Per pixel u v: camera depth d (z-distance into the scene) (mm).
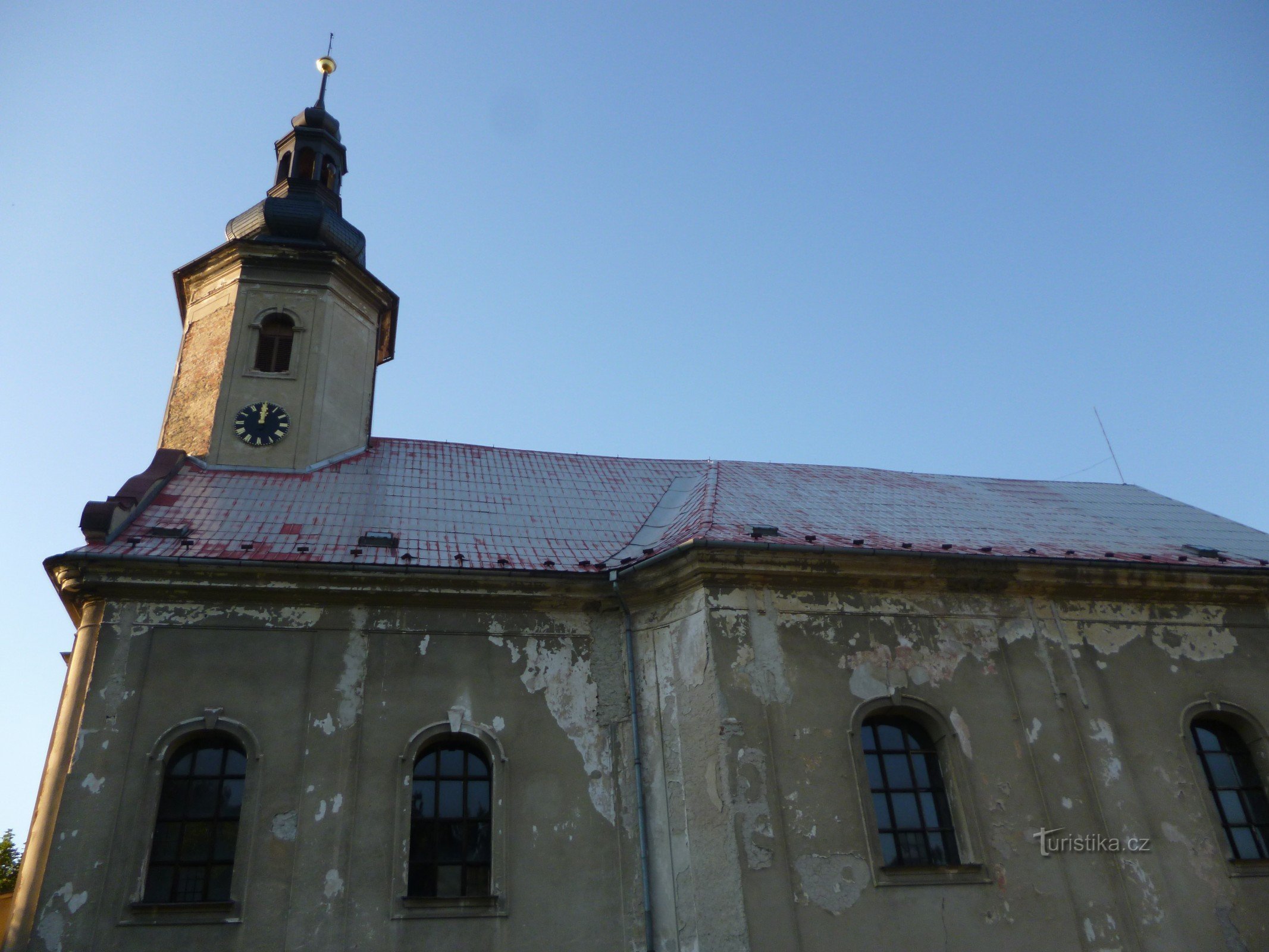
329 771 14836
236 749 15031
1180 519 23203
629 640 16688
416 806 15039
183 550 16266
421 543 17828
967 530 20156
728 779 14570
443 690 15844
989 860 15055
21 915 13227
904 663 16500
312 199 25797
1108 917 15055
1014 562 17516
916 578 17234
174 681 15141
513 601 16828
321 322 23516
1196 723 17875
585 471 23375
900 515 20766
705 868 14250
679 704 15672
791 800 14680
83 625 15547
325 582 16125
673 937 14188
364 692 15570
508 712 15875
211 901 13633
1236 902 15727
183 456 20750
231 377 22250
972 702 16453
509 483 21969
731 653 15648
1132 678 17594
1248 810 17125
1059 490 25484
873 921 14062
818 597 16703
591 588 17016
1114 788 16312
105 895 13445
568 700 16172
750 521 18094
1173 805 16438
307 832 14328
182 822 14336
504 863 14633
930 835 15398
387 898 14062
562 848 14930
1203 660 18188
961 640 17031
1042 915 14781
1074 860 15422
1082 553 19000
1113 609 18312
